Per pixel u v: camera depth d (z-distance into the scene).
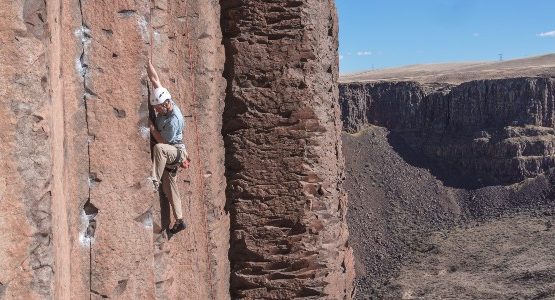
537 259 76.75
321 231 16.67
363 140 134.25
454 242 93.62
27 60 6.71
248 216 16.52
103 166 8.81
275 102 16.52
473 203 116.44
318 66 16.89
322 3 17.41
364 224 107.94
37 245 6.79
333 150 17.88
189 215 12.29
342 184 20.81
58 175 7.43
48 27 6.98
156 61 10.42
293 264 16.47
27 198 6.73
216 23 15.75
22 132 6.69
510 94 128.88
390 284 81.44
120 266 8.95
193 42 13.44
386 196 117.62
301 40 16.56
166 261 10.43
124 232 9.02
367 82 141.75
